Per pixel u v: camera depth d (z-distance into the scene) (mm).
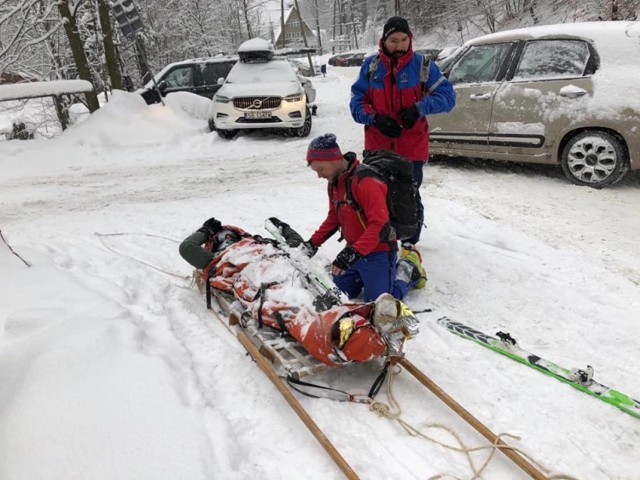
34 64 16141
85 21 17500
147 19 25875
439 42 35594
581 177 6641
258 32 47531
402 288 3912
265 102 10805
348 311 2973
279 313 3322
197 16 30328
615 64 6359
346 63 43250
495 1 29891
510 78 7008
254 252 3938
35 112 17531
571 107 6488
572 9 23172
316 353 3018
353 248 3334
